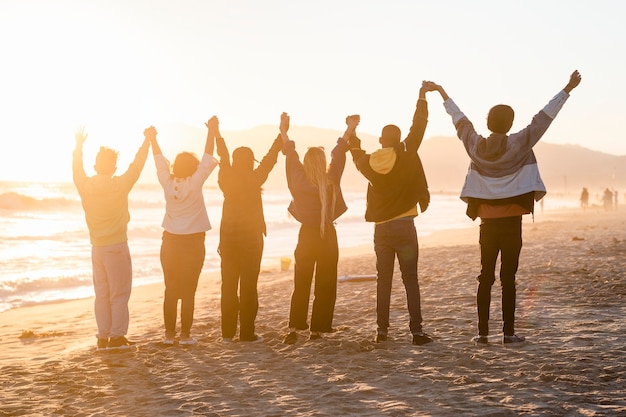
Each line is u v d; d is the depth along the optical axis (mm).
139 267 19453
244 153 6449
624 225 28891
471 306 8367
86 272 18609
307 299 6469
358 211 73375
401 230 5988
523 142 5387
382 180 5910
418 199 6012
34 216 49062
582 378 4723
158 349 6398
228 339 6695
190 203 6371
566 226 30062
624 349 5590
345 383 4879
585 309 7723
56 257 22938
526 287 9680
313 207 6336
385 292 6199
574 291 9109
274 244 28312
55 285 15648
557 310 7738
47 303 13109
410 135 5926
